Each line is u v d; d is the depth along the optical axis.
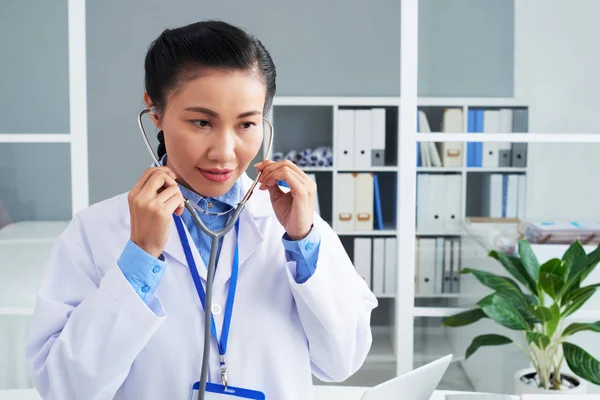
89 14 4.48
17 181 2.44
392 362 4.02
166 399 1.09
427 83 2.51
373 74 4.67
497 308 2.37
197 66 0.94
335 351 1.14
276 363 1.12
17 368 2.44
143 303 1.00
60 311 1.08
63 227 2.46
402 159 2.54
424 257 2.59
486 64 2.50
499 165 2.54
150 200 0.98
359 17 4.63
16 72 2.42
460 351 2.61
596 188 2.53
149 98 1.04
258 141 0.99
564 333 2.44
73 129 2.43
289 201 1.11
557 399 1.59
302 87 4.67
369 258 4.27
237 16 4.59
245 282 1.14
